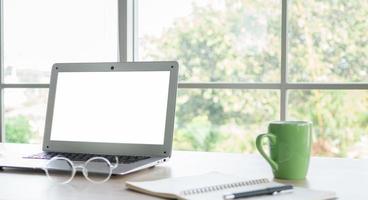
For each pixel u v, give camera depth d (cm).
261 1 267
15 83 317
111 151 130
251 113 271
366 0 253
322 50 261
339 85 254
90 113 135
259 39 269
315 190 90
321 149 262
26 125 317
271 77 268
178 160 132
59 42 304
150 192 90
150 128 128
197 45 281
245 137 274
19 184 102
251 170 116
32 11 310
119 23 286
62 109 138
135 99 132
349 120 258
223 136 278
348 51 258
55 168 113
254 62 270
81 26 298
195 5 280
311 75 263
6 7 317
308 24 261
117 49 289
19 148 154
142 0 290
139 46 293
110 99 134
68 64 142
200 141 282
